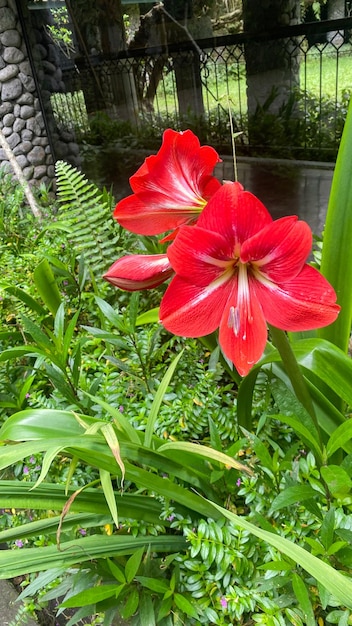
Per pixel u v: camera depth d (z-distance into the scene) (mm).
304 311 338
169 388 742
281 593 487
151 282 404
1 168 1708
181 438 652
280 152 1367
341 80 1229
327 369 500
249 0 1286
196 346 813
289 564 428
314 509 445
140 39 1557
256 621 467
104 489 446
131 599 484
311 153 1329
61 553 474
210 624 510
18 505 480
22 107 1902
